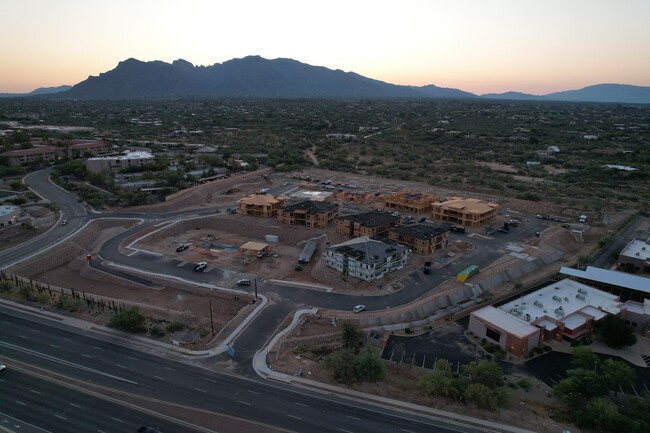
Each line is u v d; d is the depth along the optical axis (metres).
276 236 146.00
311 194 188.62
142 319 92.12
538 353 84.81
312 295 106.25
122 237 143.75
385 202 177.38
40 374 76.19
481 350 85.88
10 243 133.12
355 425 64.88
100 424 64.62
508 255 127.25
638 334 93.38
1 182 195.00
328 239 139.75
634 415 66.81
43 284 114.75
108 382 74.31
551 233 145.50
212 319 93.50
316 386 73.44
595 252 132.25
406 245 131.00
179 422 65.00
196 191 188.00
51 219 153.75
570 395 70.06
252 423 64.94
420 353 84.75
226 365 79.06
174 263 127.06
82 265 124.94
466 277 110.00
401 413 67.50
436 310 99.56
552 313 93.19
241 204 165.88
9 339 87.00
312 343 86.38
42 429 63.44
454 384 71.75
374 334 90.12
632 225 154.88
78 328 91.69
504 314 91.62
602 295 101.12
